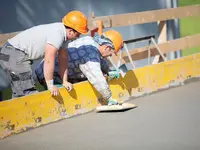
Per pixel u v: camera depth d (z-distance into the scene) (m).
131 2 23.06
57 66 15.53
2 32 19.17
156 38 23.89
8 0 19.27
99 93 15.80
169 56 24.58
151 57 23.34
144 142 12.28
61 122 14.40
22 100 13.40
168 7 24.28
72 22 13.89
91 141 12.49
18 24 19.62
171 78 18.83
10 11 19.36
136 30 23.20
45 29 13.89
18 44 13.95
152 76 17.97
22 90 14.15
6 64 13.99
